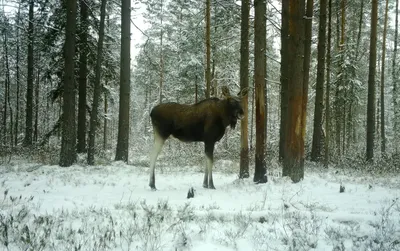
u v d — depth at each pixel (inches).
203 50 1018.1
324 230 204.4
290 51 419.5
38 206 263.3
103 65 765.9
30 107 898.1
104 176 465.4
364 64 1218.0
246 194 334.6
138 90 1993.1
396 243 180.1
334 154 808.3
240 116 371.6
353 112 1196.5
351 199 316.5
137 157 1023.6
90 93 836.6
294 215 234.8
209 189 370.3
